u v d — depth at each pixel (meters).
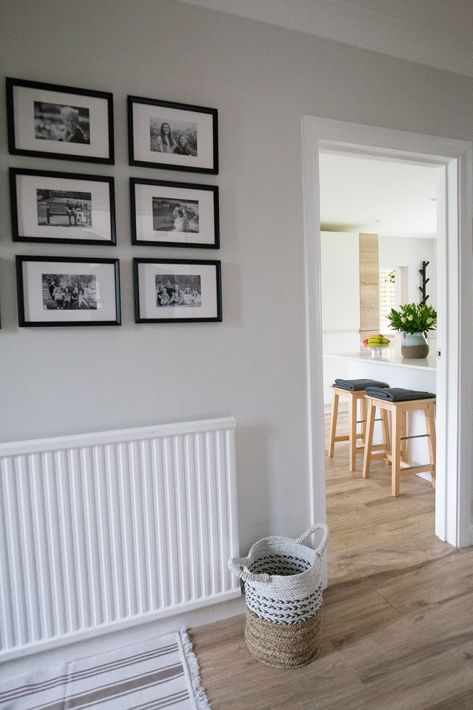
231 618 1.76
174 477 1.57
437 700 1.35
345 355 3.93
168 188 1.59
